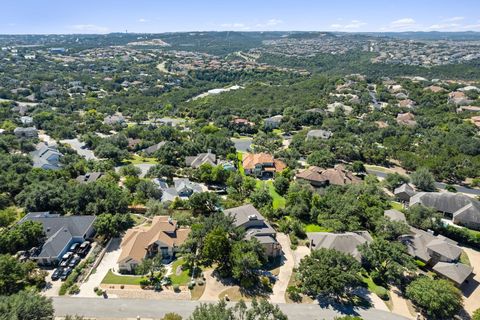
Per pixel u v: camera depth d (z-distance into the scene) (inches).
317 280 2405.3
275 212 3582.7
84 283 2544.3
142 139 6274.6
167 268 2746.1
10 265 2426.2
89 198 3555.6
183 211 3671.3
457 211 3735.2
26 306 1899.6
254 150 6072.8
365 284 2635.3
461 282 2618.1
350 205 3540.8
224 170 4522.6
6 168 4148.6
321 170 4702.3
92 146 5974.4
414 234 3132.4
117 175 4463.6
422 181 4507.9
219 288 2527.1
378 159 5492.1
